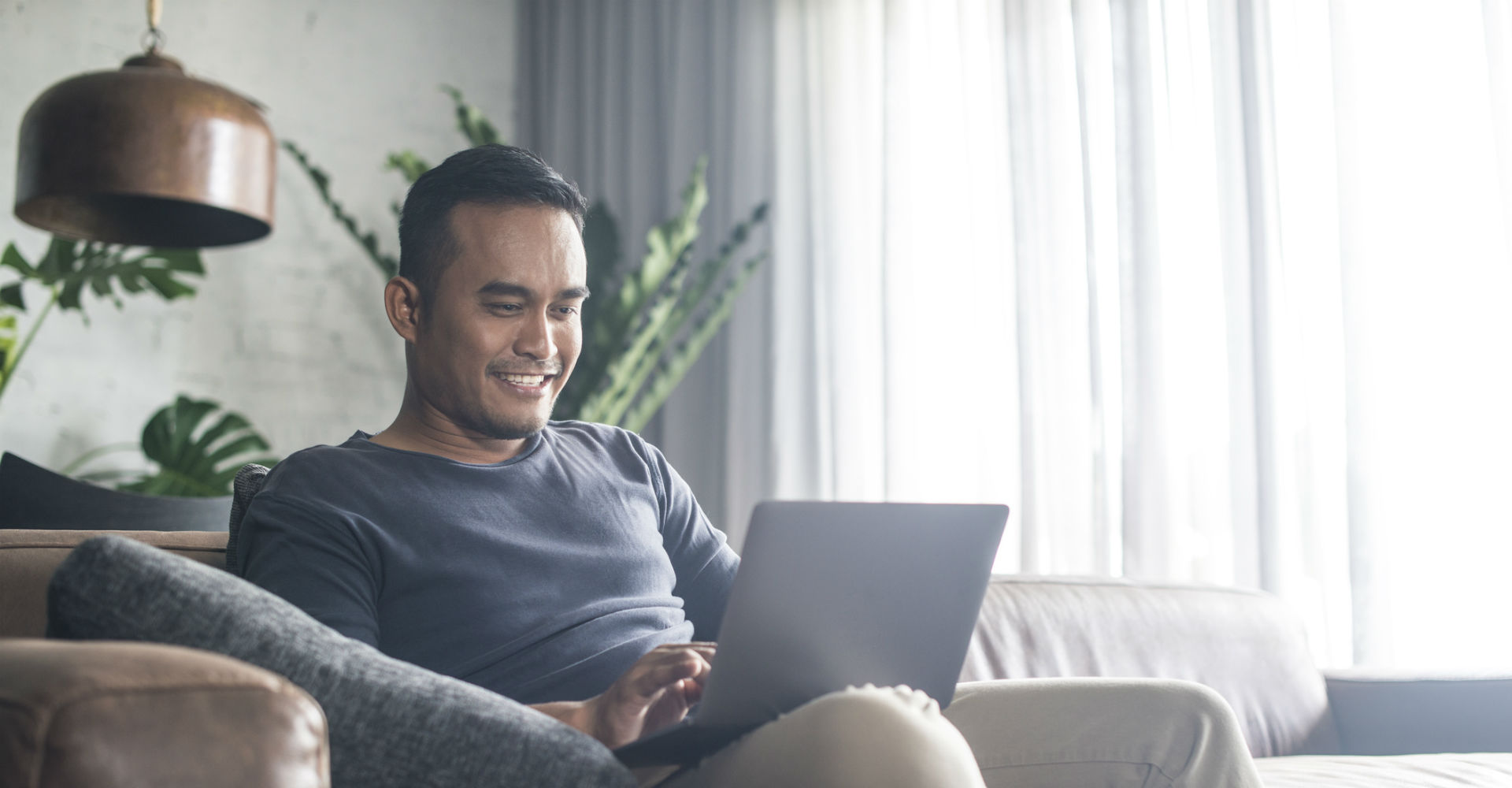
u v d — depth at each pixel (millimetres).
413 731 653
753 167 3377
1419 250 2154
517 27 4105
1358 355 2184
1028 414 2682
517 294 1131
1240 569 2320
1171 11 2523
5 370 2830
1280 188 2320
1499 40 2047
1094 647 1643
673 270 3398
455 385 1130
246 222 1883
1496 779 1292
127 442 3340
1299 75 2320
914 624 888
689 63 3549
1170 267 2496
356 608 970
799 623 810
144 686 540
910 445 2938
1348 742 1688
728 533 3301
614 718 894
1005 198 2801
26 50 3281
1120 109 2547
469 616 1039
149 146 1628
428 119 3902
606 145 3689
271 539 992
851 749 691
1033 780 983
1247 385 2334
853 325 3135
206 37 3541
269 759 567
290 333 3602
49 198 1779
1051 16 2736
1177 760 957
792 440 3252
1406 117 2184
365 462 1076
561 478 1170
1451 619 2080
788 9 3344
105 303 3344
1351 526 2164
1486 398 2070
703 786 824
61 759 505
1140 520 2449
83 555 646
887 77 3047
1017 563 2748
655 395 3178
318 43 3730
